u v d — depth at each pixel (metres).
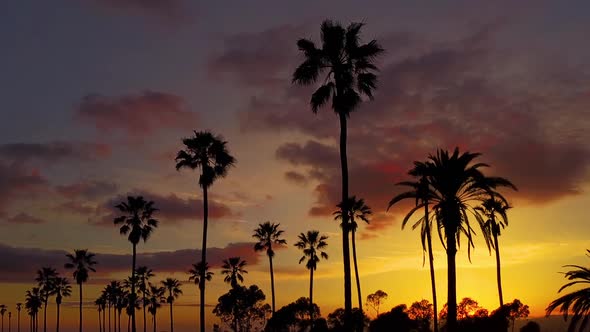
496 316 56.88
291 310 97.44
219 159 53.22
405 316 62.47
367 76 35.38
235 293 122.44
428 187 40.78
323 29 35.50
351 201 74.44
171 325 137.38
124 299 140.12
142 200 74.12
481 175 39.69
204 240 52.22
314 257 85.56
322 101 35.00
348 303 32.88
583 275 42.53
